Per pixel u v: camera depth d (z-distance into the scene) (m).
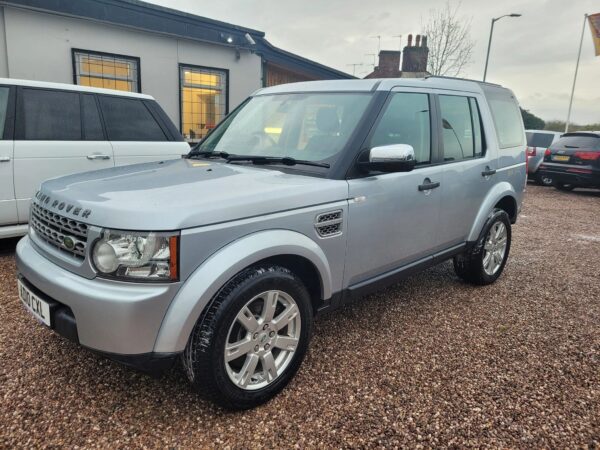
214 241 2.15
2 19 7.24
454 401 2.57
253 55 10.65
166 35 9.05
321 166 2.81
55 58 7.80
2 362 2.78
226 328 2.21
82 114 4.98
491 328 3.54
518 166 4.66
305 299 2.58
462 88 3.99
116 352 2.04
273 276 2.36
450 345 3.23
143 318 2.00
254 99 3.81
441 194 3.53
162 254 2.01
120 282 2.03
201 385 2.22
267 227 2.35
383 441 2.23
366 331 3.40
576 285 4.66
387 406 2.50
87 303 2.03
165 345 2.06
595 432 2.35
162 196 2.21
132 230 2.01
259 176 2.68
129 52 8.66
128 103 5.39
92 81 8.30
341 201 2.72
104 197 2.22
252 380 2.45
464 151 3.91
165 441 2.18
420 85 3.48
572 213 9.12
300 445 2.18
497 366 2.97
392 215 3.09
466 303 4.04
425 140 3.46
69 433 2.20
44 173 4.64
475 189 3.97
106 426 2.26
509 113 4.69
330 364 2.91
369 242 2.96
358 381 2.73
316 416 2.40
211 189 2.36
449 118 3.74
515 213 4.75
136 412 2.37
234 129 3.59
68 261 2.20
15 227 4.52
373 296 4.14
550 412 2.50
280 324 2.48
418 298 4.12
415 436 2.27
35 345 2.99
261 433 2.26
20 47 7.44
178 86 9.49
